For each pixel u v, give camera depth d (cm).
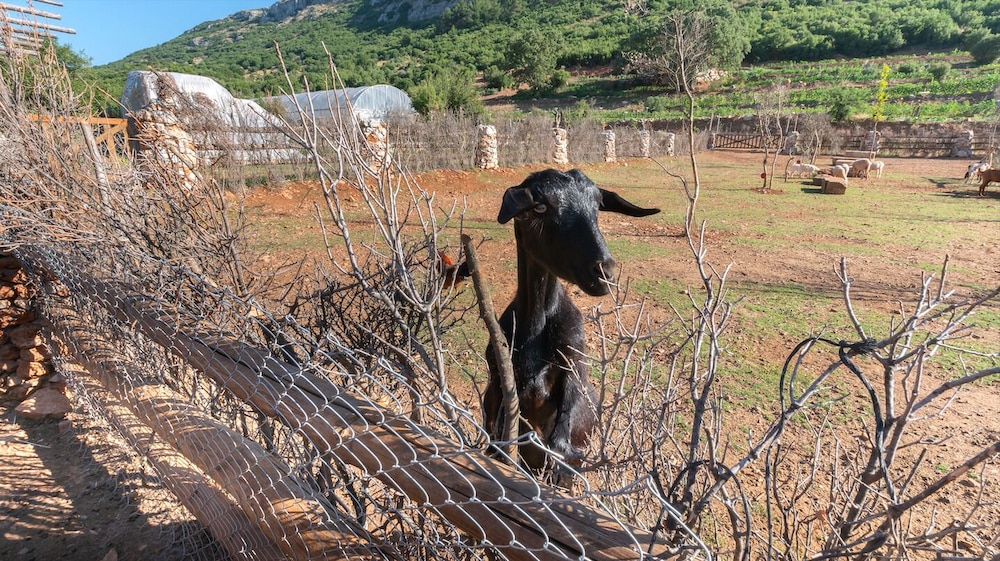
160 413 288
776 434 131
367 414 162
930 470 413
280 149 1598
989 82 5603
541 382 256
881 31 8344
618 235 1290
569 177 245
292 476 207
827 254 1095
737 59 6881
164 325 258
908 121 4394
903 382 164
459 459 136
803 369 577
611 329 659
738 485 140
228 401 277
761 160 3388
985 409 501
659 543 113
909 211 1608
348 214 1356
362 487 208
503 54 9994
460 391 474
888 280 906
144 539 338
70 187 411
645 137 3241
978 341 648
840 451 420
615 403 215
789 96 5816
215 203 331
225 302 226
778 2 10438
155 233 326
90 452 423
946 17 8700
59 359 451
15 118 424
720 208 1664
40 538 336
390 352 255
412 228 1212
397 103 3288
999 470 407
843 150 3888
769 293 841
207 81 1803
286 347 235
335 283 277
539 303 252
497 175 2120
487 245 1134
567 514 117
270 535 208
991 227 1359
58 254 369
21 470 398
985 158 2706
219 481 242
